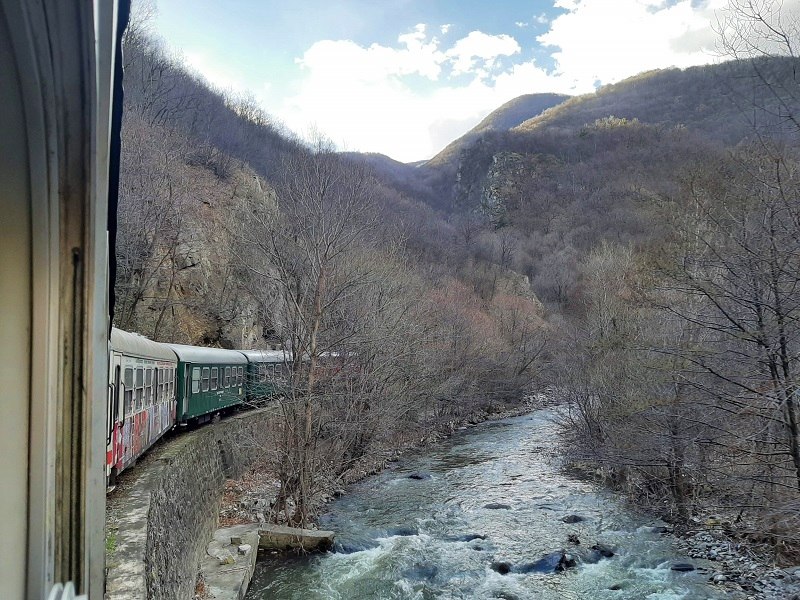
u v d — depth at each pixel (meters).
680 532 13.50
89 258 1.85
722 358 10.98
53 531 1.83
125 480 8.71
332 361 16.06
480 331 38.34
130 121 26.80
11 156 1.75
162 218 27.31
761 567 10.91
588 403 19.97
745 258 10.04
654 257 12.70
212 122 48.31
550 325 50.00
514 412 36.72
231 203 35.12
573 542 13.16
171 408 14.12
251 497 15.23
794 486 10.05
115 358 8.77
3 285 1.78
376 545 13.23
